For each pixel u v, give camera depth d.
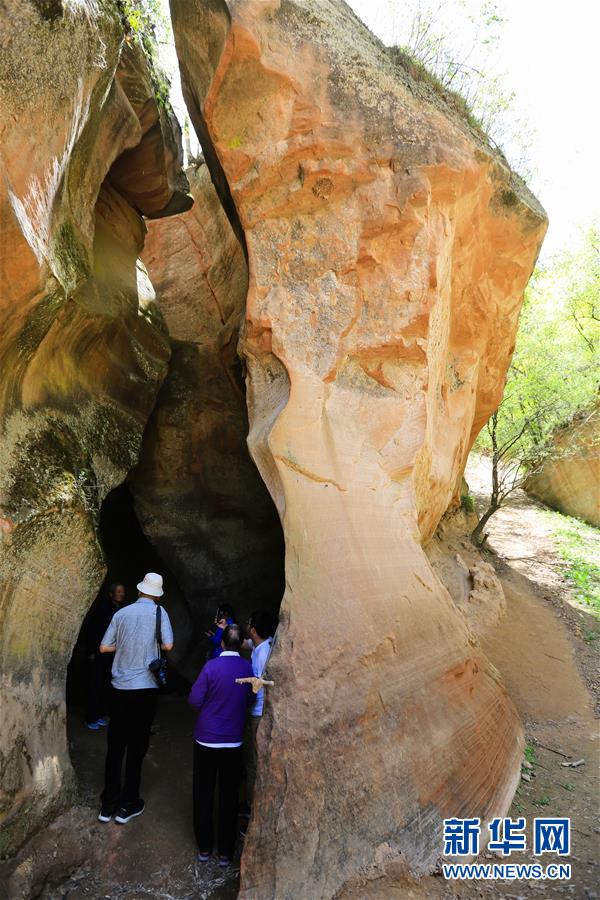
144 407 6.23
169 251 8.74
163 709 6.07
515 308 7.32
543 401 10.59
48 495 4.29
